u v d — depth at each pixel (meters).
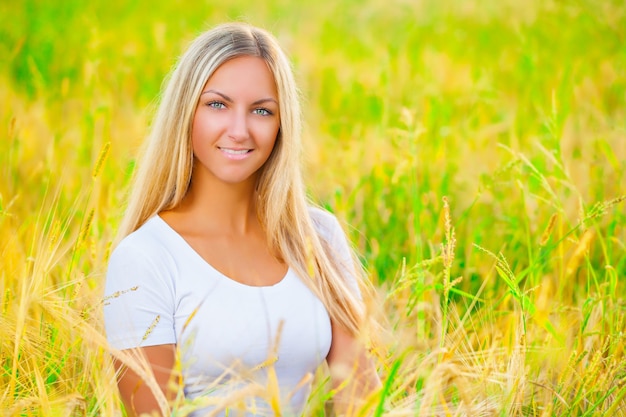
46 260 5.27
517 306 5.63
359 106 11.97
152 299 4.36
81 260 6.03
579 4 14.69
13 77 12.41
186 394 4.44
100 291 5.29
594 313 5.63
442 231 7.07
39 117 9.82
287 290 4.58
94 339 3.92
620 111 10.42
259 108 4.55
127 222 4.70
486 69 13.16
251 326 4.41
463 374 4.61
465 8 17.03
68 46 14.15
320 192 8.49
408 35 15.70
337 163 9.02
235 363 4.11
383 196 7.82
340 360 4.73
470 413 3.90
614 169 8.27
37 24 15.63
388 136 9.33
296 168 4.76
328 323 4.67
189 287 4.42
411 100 11.16
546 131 9.26
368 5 18.44
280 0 19.47
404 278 4.86
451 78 12.78
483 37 14.91
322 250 4.81
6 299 4.95
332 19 18.06
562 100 10.53
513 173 8.22
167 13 17.64
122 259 4.44
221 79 4.48
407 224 7.46
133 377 4.28
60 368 4.68
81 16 16.38
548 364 5.14
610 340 5.21
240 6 18.72
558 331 5.44
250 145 4.51
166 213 4.63
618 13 14.32
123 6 17.59
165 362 4.34
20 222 7.16
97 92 10.70
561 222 6.62
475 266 6.87
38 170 7.89
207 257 4.54
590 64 12.80
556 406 4.80
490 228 7.66
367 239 7.22
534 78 11.49
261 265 4.64
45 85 11.20
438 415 4.40
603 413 4.75
